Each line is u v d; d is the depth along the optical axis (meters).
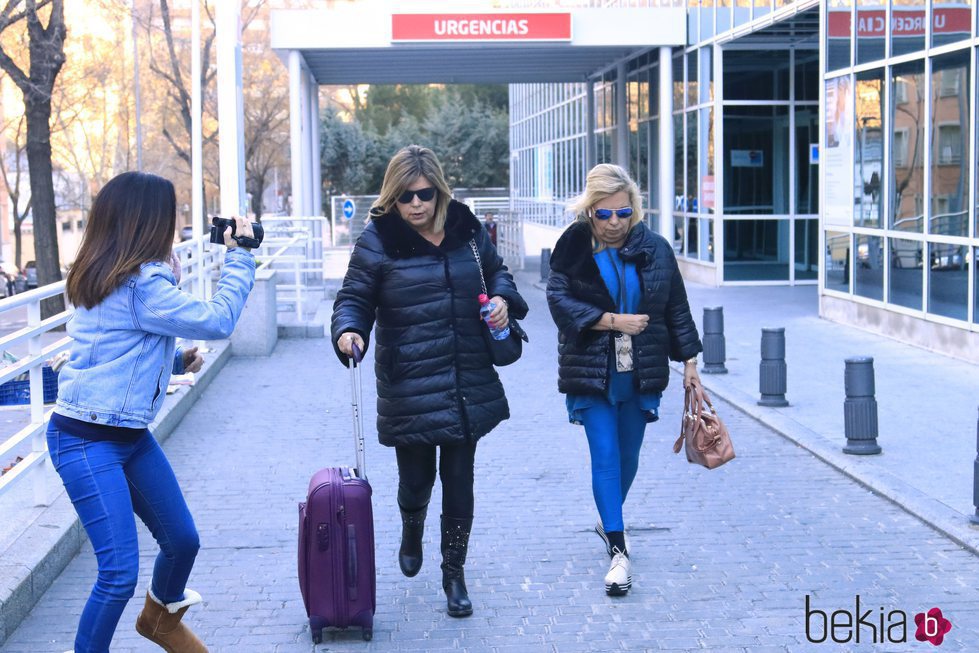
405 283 4.80
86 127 48.12
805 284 22.34
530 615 5.09
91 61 35.78
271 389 11.66
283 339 15.95
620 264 5.39
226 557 6.01
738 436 9.03
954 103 12.57
